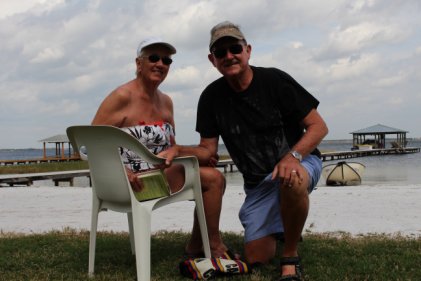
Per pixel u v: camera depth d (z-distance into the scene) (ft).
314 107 11.83
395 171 99.25
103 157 10.95
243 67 11.65
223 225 21.56
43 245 15.78
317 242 15.23
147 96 12.94
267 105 11.90
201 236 12.52
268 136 12.01
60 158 187.42
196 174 11.92
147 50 12.55
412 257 12.88
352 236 17.35
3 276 11.89
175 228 20.80
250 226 12.19
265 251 12.18
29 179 72.49
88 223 23.98
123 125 12.60
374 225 20.80
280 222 12.11
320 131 11.49
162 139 13.04
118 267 12.67
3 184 75.87
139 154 10.81
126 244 15.69
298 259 11.02
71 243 15.84
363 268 11.71
